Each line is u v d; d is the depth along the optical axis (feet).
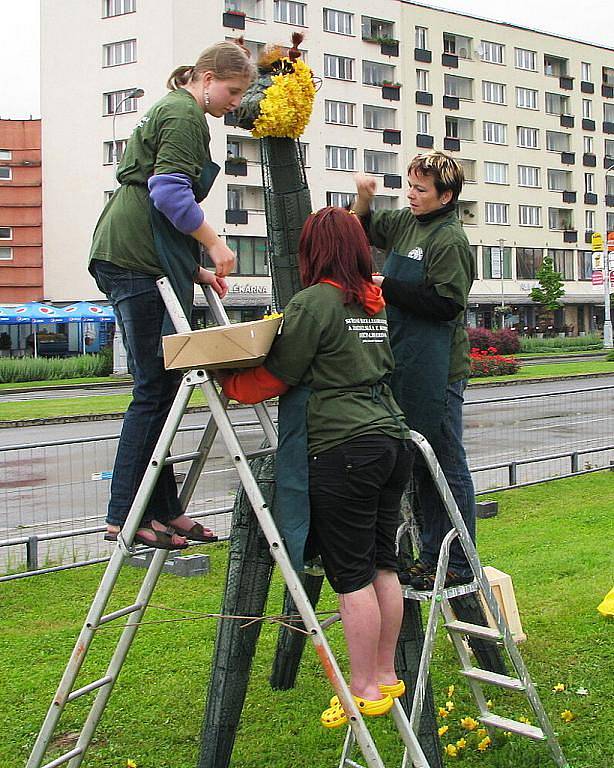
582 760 13.26
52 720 10.69
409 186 13.61
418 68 199.41
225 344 9.73
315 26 179.01
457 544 14.69
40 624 20.45
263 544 11.96
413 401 13.07
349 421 10.00
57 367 125.18
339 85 184.24
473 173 213.87
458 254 12.98
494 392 87.30
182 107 10.89
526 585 22.06
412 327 12.99
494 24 214.07
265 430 11.79
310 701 15.79
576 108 234.99
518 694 15.70
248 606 11.98
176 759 13.67
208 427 11.34
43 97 168.45
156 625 19.85
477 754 13.66
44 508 32.01
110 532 11.37
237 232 168.66
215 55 11.25
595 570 23.31
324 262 10.40
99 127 164.86
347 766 12.11
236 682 12.03
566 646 17.88
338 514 9.98
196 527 11.65
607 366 125.49
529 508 32.65
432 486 14.56
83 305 140.36
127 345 11.49
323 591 22.38
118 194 11.36
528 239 226.17
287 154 12.66
